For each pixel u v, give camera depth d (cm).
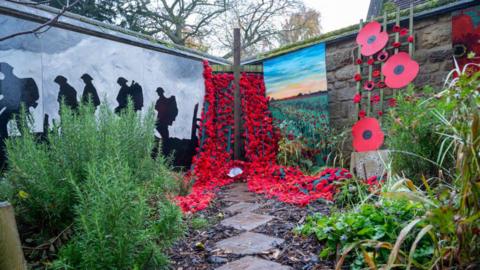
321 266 186
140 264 161
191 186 362
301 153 505
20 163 191
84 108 239
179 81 517
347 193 304
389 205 206
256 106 556
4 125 317
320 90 496
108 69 420
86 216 151
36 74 346
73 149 204
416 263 145
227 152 539
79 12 591
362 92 455
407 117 297
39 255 187
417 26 410
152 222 190
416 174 286
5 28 322
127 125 242
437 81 392
